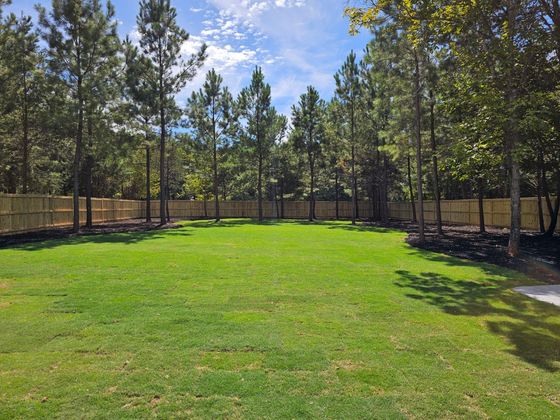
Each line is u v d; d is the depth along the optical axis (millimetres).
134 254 9609
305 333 4039
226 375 3068
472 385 2932
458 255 9891
